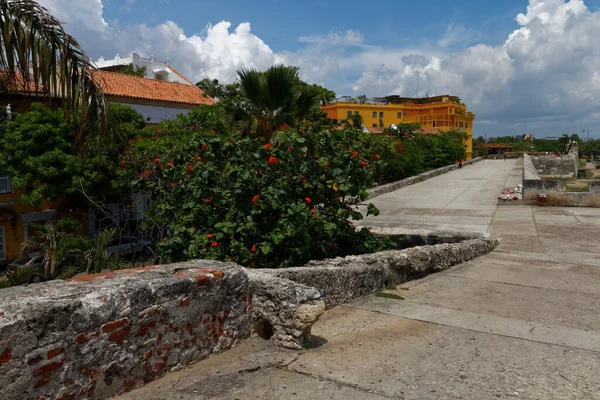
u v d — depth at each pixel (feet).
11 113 54.24
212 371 10.32
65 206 62.18
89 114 22.20
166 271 11.12
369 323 15.15
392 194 72.84
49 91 21.85
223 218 22.03
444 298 19.57
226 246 21.38
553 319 16.53
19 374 7.15
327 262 19.60
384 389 10.03
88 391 8.18
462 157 140.05
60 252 46.50
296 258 21.71
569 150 196.85
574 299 19.71
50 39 20.30
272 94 48.70
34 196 51.16
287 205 20.77
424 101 252.01
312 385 10.01
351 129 27.22
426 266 24.57
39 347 7.42
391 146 83.87
